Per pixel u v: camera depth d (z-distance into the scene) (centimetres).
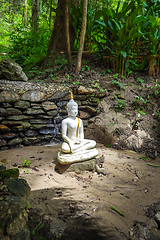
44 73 623
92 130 521
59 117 503
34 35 734
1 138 439
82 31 568
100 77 590
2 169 232
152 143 472
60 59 645
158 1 625
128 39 571
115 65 661
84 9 551
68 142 350
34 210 229
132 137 478
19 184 218
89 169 350
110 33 636
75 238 200
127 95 539
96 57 696
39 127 477
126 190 292
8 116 451
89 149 367
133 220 233
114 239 203
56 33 667
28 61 701
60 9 673
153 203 259
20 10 1188
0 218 175
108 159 397
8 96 446
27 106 469
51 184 298
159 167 366
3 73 480
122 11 604
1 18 1059
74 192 282
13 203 184
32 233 193
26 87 477
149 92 545
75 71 594
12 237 174
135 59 654
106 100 541
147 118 518
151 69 618
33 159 388
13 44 749
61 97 504
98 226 216
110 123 507
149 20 571
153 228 223
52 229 206
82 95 523
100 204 254
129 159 404
